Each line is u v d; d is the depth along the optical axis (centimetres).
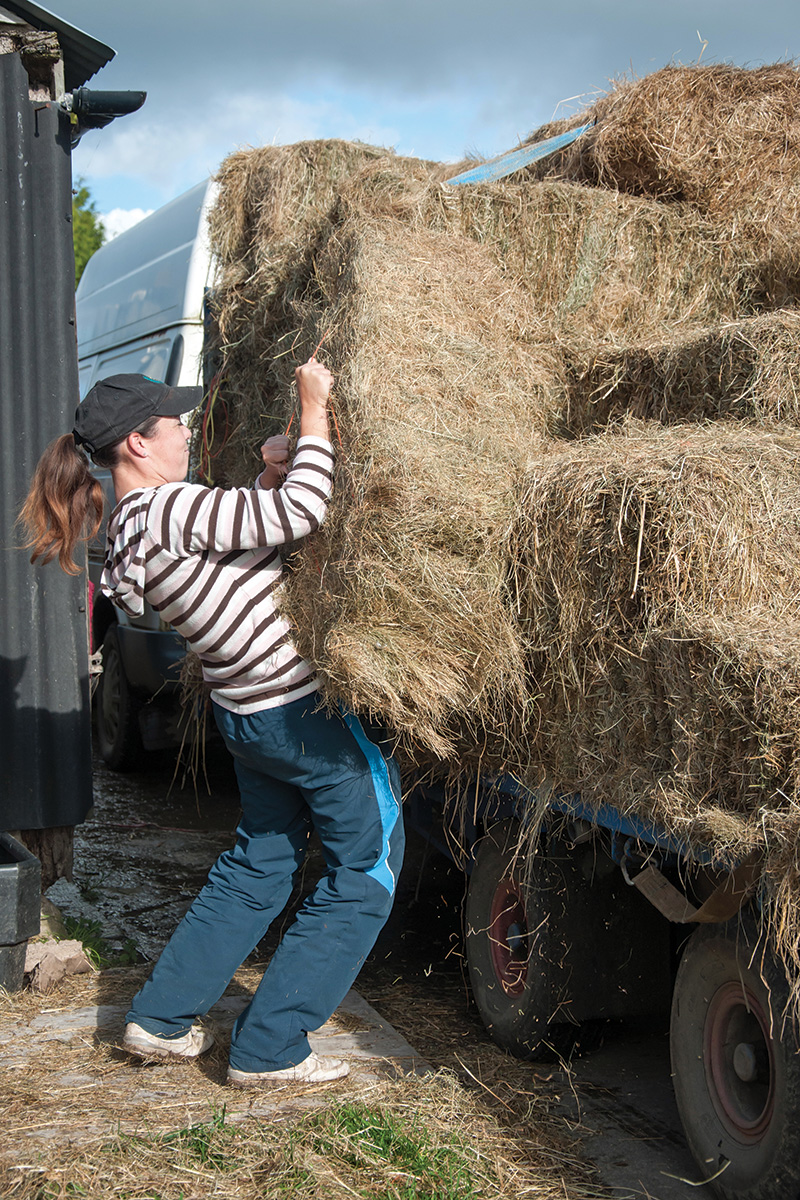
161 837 540
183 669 451
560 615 242
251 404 396
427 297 297
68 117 404
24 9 386
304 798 268
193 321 555
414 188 369
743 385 291
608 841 261
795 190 409
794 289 398
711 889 221
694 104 412
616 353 334
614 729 229
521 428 288
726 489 220
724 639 195
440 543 245
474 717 272
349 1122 238
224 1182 217
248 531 247
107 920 419
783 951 186
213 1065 274
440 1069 276
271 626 257
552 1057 296
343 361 270
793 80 422
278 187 428
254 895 275
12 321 396
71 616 407
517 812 286
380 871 263
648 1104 273
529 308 354
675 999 238
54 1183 213
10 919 319
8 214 394
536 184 382
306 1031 261
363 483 242
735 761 194
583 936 284
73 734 407
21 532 397
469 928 324
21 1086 259
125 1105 250
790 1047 196
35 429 400
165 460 275
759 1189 205
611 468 236
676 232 399
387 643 236
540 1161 238
